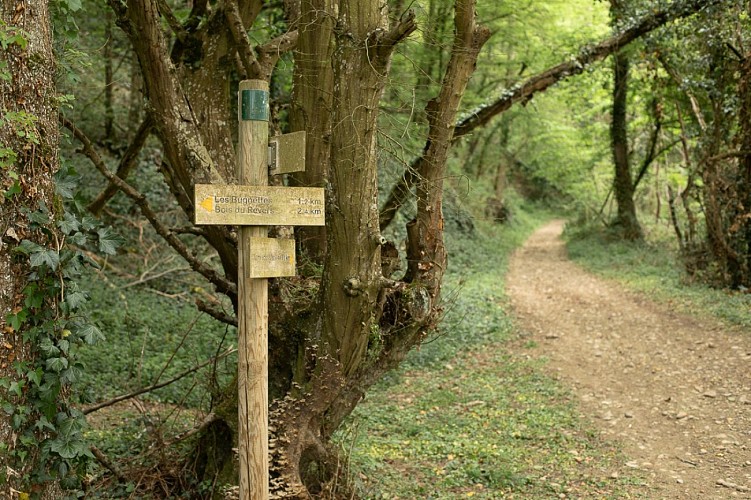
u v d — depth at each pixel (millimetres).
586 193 33000
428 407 9117
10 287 3979
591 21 20844
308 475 5570
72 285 4254
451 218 24547
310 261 6309
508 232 32594
